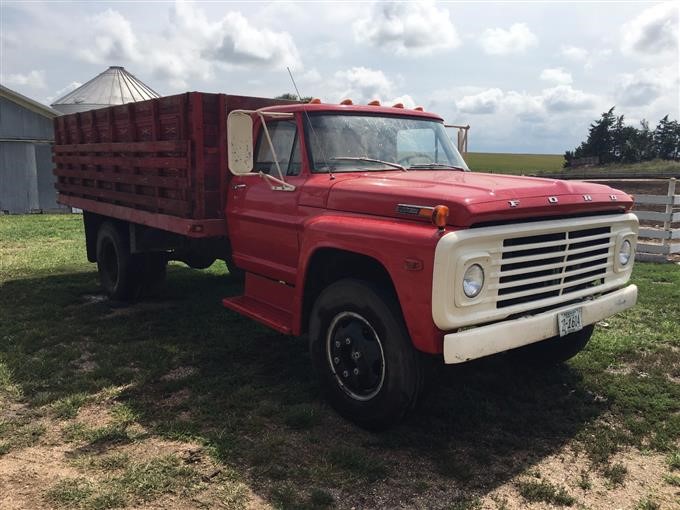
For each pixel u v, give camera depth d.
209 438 3.71
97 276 8.73
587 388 4.58
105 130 6.76
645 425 3.95
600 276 4.16
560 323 3.75
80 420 4.02
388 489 3.23
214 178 5.21
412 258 3.30
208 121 5.10
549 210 3.67
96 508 3.02
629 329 6.04
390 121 5.03
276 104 5.49
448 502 3.12
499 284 3.44
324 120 4.68
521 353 5.04
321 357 4.08
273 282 4.89
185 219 5.26
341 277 4.24
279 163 4.80
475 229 3.30
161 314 6.66
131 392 4.48
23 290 7.75
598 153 73.25
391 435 3.80
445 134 5.48
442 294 3.19
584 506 3.10
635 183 25.97
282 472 3.34
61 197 8.59
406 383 3.53
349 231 3.74
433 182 3.87
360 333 3.82
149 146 5.67
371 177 4.27
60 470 3.38
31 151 22.98
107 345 5.59
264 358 5.21
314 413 4.05
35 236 13.57
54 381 4.68
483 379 4.73
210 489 3.20
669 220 10.07
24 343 5.53
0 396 4.41
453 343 3.22
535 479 3.34
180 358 5.18
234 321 6.37
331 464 3.44
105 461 3.46
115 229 7.04
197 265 7.41
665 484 3.30
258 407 4.20
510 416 4.09
